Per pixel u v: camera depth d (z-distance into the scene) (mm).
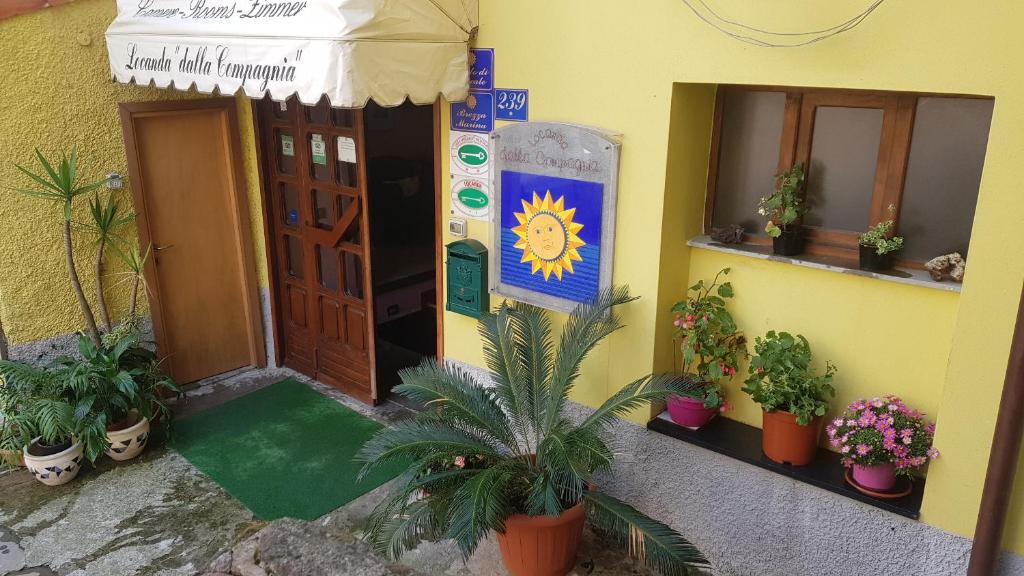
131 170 5211
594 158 3801
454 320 4867
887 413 3223
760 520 3670
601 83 3742
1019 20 2615
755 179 3754
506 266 4379
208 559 4027
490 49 4145
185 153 5523
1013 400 2799
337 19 3520
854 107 3359
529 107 4062
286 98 3762
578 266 4027
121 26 4801
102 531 4250
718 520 3834
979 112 3057
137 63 4676
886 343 3396
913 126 3221
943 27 2775
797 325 3660
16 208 4711
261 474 4805
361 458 3570
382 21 3615
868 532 3336
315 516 4391
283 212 5910
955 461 3059
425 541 4133
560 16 3809
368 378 5648
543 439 3754
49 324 5004
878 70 2957
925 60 2840
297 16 3697
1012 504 2986
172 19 4438
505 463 3645
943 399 3039
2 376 4758
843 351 3535
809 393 3457
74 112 4879
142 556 4051
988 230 2811
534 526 3529
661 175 3629
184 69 4336
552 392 3766
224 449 5090
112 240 5180
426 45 3887
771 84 3264
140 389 4910
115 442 4809
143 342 5441
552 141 3951
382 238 6246
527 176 4113
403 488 3633
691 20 3375
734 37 3271
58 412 4484
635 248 3818
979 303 2883
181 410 5594
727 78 3338
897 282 3264
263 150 5793
